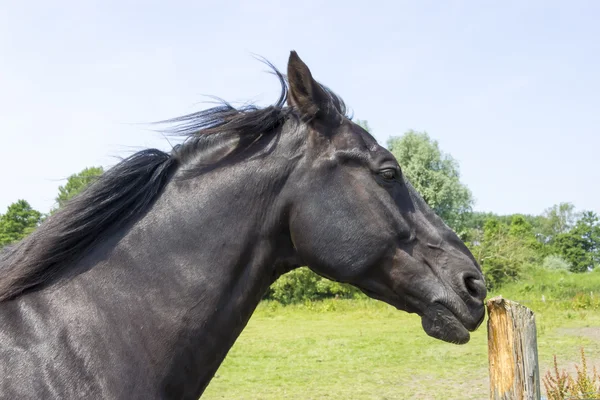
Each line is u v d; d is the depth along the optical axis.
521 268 34.91
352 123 2.53
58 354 1.97
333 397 8.94
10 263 2.14
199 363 2.20
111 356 2.02
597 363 10.81
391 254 2.41
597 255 65.12
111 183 2.24
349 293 29.73
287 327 19.20
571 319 18.48
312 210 2.36
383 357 12.52
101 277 2.14
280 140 2.44
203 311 2.19
